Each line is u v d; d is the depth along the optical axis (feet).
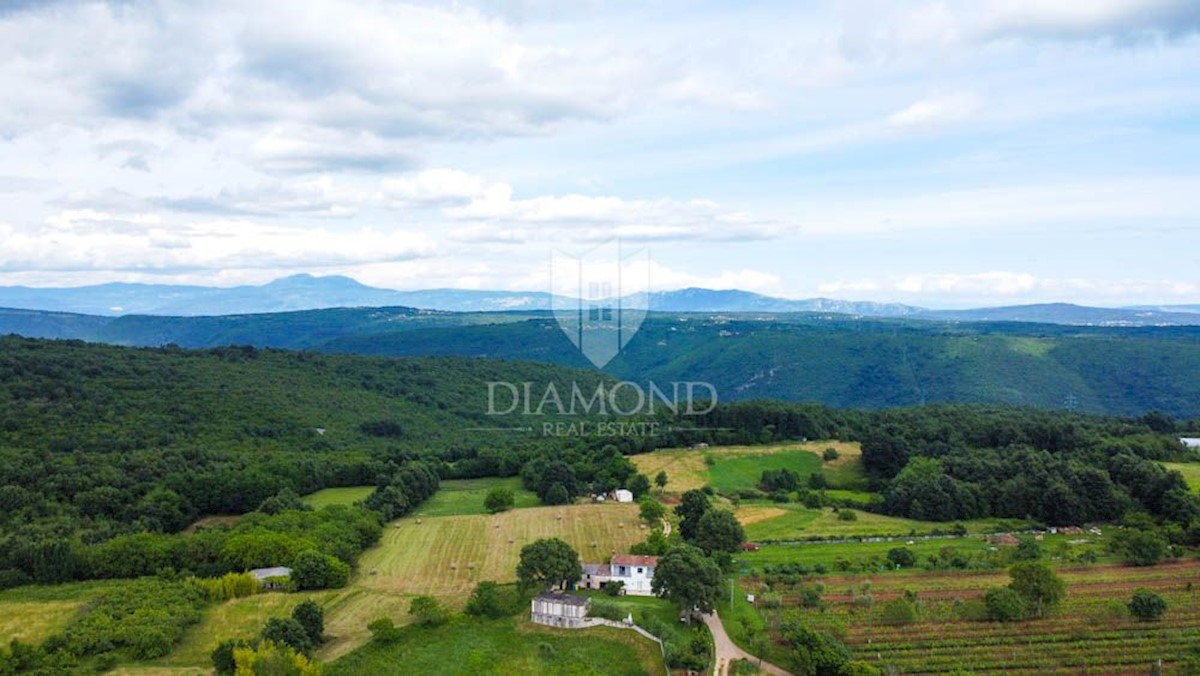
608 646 318.65
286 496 515.91
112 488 474.08
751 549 461.78
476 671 297.33
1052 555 445.37
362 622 341.82
